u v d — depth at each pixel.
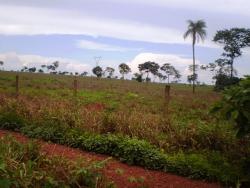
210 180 8.74
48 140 11.44
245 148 9.53
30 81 45.94
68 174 5.98
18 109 14.09
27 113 13.69
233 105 7.75
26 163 6.16
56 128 11.52
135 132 11.23
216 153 9.74
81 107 14.49
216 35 61.19
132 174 8.73
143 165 9.49
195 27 63.22
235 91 7.84
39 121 12.38
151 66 105.81
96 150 10.39
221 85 59.31
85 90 35.50
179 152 10.02
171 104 25.39
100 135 10.81
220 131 10.58
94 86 45.31
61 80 54.34
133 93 37.31
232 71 62.09
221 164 9.15
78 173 5.94
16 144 7.05
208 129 10.80
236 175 8.55
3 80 44.09
